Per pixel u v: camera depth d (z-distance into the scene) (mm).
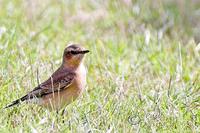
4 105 13359
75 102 13547
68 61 13336
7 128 12109
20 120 12461
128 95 14156
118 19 20125
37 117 12820
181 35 19703
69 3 21078
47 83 13203
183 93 14078
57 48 17422
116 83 14555
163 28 19781
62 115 13086
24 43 16453
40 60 15414
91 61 16250
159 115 12914
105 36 19156
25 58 15352
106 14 20500
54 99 13219
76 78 13297
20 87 14039
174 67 16500
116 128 12289
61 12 20562
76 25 19797
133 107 13266
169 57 17281
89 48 17625
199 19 20594
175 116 12961
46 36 18500
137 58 16969
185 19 20578
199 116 13336
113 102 13414
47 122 12359
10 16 19109
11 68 14805
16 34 16906
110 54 17188
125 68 16188
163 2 21172
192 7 20984
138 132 12195
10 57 15445
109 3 20922
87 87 14492
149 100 13789
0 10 20031
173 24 20125
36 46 17031
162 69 16375
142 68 16531
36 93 13117
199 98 14039
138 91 14047
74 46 13414
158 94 13875
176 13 20719
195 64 17266
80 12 20656
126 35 19266
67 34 18875
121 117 12844
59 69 13430
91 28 19469
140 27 19547
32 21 19406
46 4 20797
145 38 17859
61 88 13188
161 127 12711
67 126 12227
